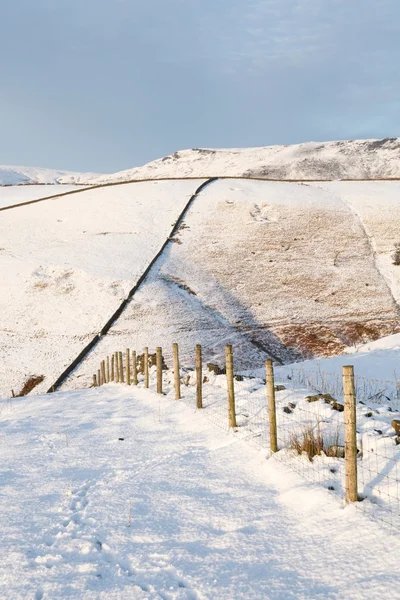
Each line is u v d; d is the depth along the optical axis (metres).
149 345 43.16
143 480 6.77
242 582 3.94
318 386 15.89
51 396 20.42
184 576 4.10
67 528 5.25
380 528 4.49
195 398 12.91
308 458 6.65
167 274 57.97
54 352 42.78
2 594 3.92
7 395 37.12
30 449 9.23
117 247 64.69
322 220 75.88
